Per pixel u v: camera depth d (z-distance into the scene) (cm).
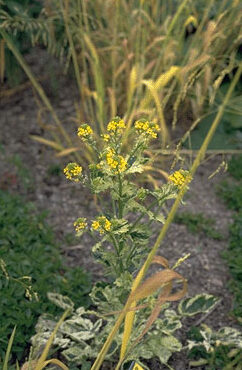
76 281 202
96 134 230
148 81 210
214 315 198
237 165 253
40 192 243
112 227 157
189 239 224
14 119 279
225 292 206
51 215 234
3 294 190
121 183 158
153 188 234
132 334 176
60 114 280
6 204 228
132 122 229
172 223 230
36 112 283
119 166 152
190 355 184
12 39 265
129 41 246
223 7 248
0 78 297
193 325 195
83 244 222
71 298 197
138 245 168
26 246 212
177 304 201
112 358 179
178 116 263
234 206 237
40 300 193
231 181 248
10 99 292
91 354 177
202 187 246
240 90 258
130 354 174
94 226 154
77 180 159
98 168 158
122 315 149
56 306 193
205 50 223
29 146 263
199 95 227
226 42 244
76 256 218
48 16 251
